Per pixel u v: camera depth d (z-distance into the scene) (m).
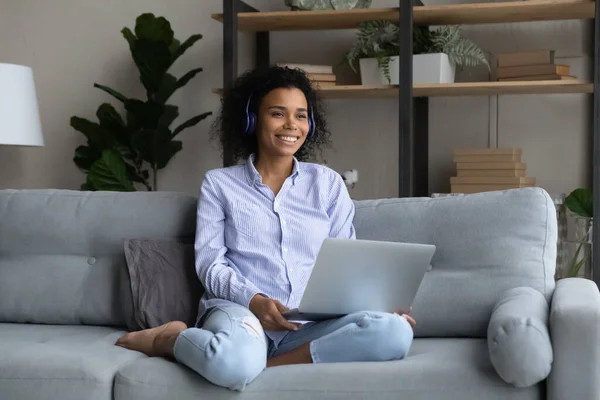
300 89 2.20
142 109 3.58
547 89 3.28
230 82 3.35
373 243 1.68
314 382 1.61
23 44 4.06
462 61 3.34
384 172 3.72
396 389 1.59
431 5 3.52
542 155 3.52
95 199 2.35
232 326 1.68
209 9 3.89
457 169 3.28
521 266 1.99
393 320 1.70
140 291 2.10
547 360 1.53
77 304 2.23
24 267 2.31
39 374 1.71
